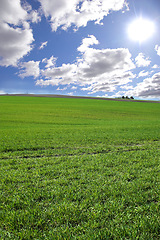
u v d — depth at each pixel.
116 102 77.38
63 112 40.72
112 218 3.85
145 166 7.36
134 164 7.57
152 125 23.81
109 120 31.80
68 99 81.44
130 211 4.07
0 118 29.55
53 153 9.88
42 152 10.10
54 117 33.06
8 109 42.22
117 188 5.20
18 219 3.77
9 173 6.51
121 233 3.35
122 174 6.41
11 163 7.93
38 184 5.57
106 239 3.21
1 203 4.46
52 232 3.40
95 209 4.17
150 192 5.00
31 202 4.49
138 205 4.30
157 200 4.57
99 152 10.31
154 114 44.66
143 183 5.52
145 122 28.20
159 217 3.82
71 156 9.11
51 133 16.72
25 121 27.58
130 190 5.07
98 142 12.91
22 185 5.49
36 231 3.43
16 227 3.58
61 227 3.52
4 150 10.45
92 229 3.48
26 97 85.62
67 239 3.20
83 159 8.41
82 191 5.03
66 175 6.37
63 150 10.53
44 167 7.29
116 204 4.30
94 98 94.88
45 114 36.56
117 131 18.27
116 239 3.24
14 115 33.62
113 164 7.63
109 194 4.89
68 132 17.45
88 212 4.01
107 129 19.59
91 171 6.75
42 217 3.87
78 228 3.49
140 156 8.98
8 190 5.16
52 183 5.64
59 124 25.98
